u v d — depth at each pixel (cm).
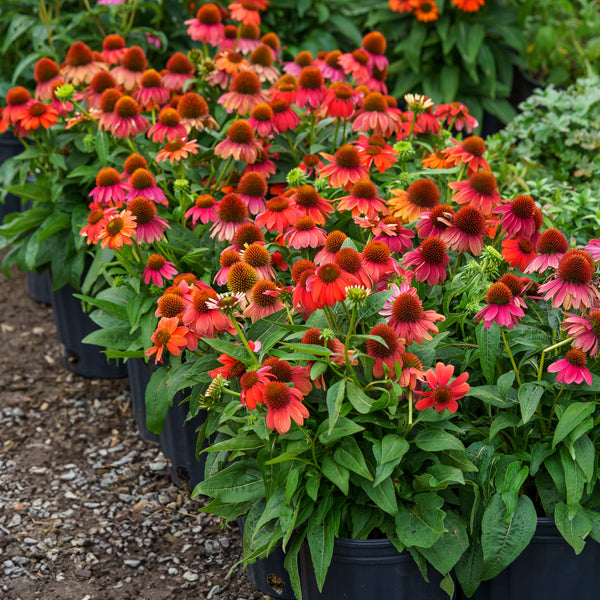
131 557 244
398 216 229
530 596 221
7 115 266
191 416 236
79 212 271
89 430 277
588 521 213
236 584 238
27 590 238
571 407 211
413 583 217
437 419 211
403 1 367
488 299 211
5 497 258
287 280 234
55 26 335
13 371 296
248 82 254
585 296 209
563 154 295
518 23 397
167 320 219
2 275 369
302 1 372
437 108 260
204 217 239
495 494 216
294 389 206
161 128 250
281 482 212
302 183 237
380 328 209
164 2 339
